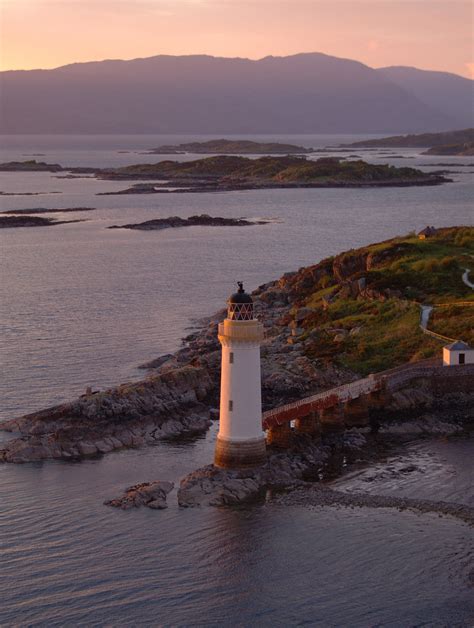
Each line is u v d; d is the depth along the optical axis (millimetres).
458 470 67500
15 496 62531
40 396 87188
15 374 95312
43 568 52688
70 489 63750
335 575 51719
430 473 67000
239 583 51000
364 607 48500
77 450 71250
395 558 53219
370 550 54219
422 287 114688
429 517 58500
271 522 58062
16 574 52000
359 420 79062
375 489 63750
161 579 51688
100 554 54281
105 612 48344
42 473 66938
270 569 52375
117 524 58000
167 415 77812
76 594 50031
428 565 52375
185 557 53969
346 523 57750
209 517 58844
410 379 85312
